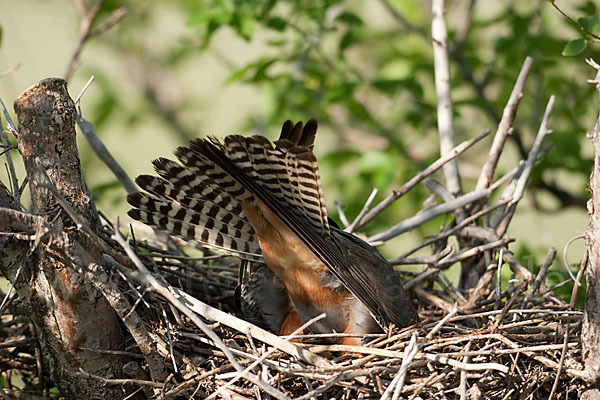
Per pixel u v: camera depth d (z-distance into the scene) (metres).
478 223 12.18
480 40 17.64
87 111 18.88
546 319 9.13
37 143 8.09
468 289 11.20
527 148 16.09
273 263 9.50
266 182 8.72
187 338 8.97
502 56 16.25
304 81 16.16
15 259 8.20
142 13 19.25
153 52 20.17
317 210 8.70
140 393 8.65
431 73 16.55
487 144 18.05
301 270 9.40
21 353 10.00
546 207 16.39
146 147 21.33
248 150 8.40
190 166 9.17
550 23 16.31
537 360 8.76
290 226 8.30
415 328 8.95
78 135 17.20
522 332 9.08
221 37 21.16
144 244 10.80
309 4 15.81
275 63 15.95
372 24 19.58
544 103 16.16
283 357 8.62
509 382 8.42
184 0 18.98
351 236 10.23
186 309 7.62
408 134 17.73
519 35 15.57
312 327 9.71
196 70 20.50
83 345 8.36
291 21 15.95
